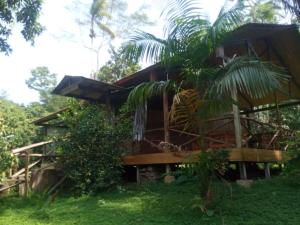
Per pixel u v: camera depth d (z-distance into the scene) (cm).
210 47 500
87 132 825
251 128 983
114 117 997
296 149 685
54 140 884
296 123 1197
